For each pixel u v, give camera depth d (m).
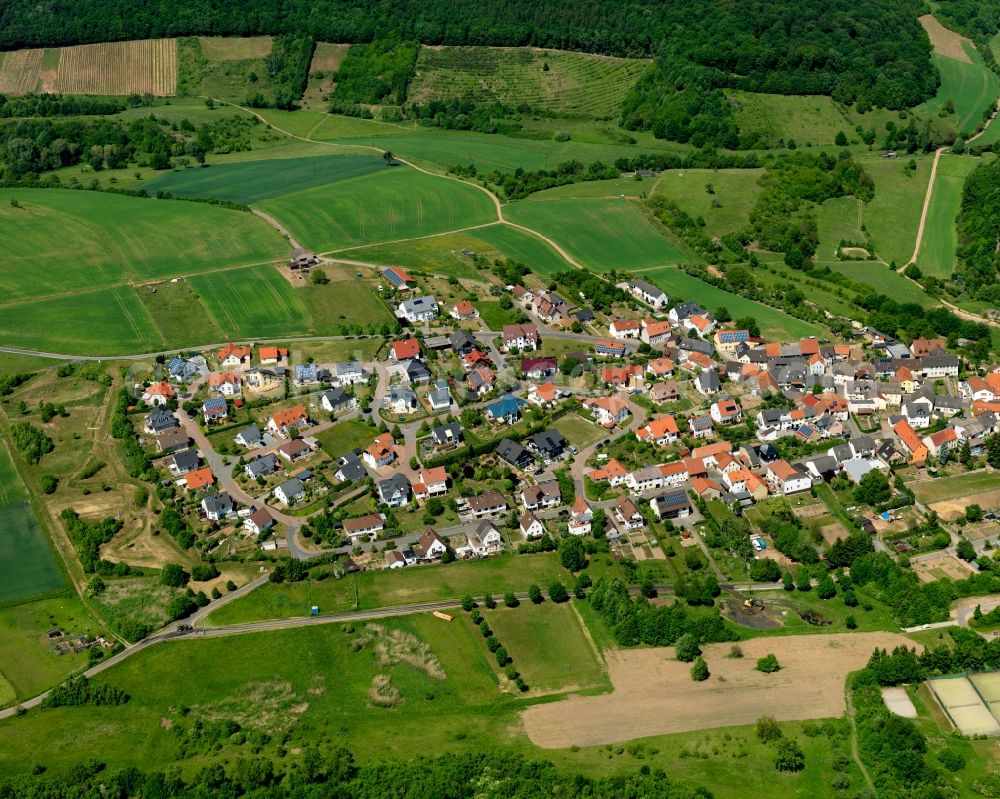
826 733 178.75
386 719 189.12
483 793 166.00
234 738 184.62
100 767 179.12
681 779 168.50
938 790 163.75
